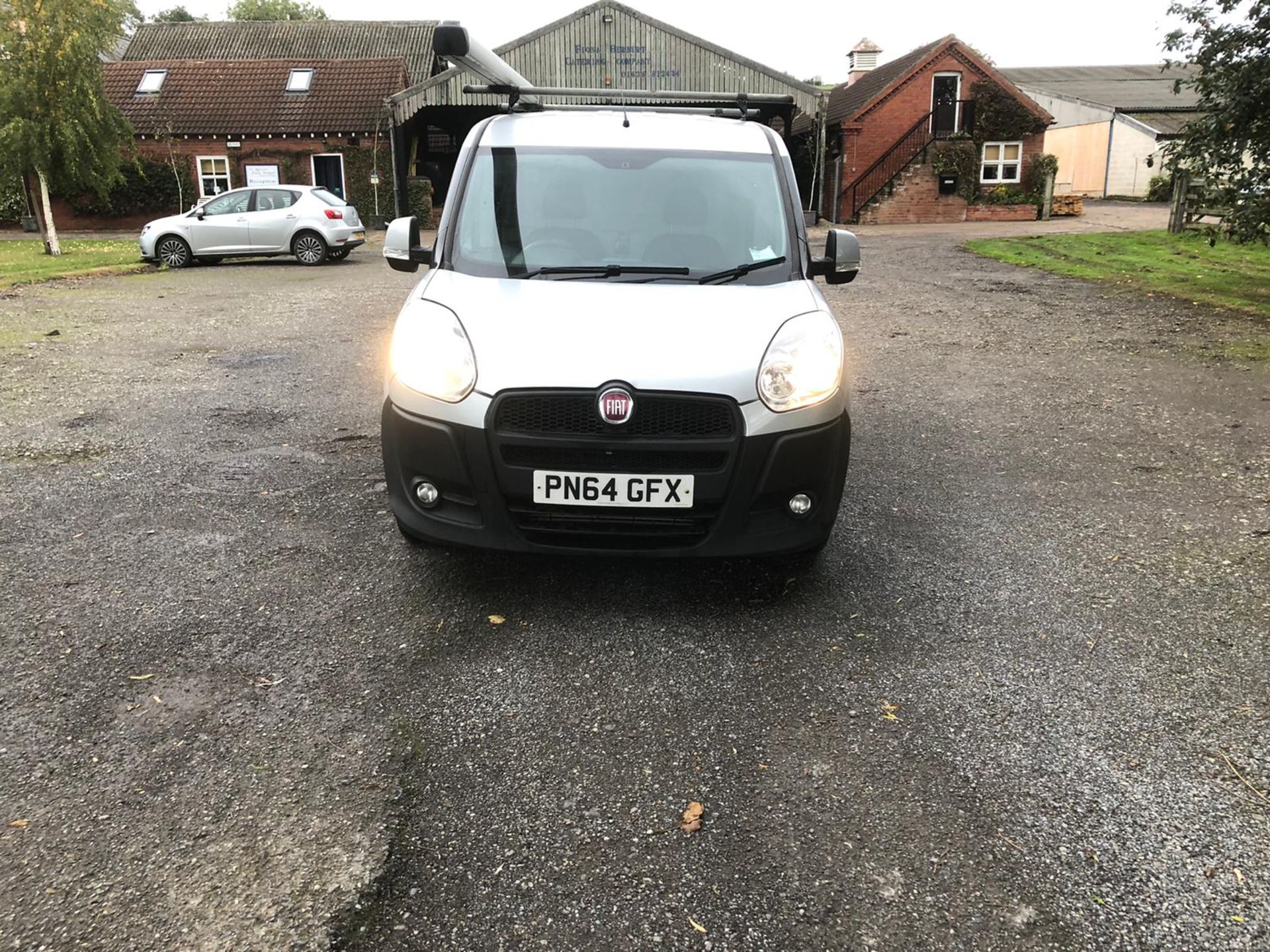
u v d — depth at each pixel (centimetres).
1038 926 219
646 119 505
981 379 823
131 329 1038
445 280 412
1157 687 324
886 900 227
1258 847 246
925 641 356
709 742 290
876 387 795
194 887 225
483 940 212
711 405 345
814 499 366
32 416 654
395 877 231
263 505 488
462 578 405
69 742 280
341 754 279
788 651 347
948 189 3306
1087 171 4822
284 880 228
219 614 366
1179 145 1300
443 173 3541
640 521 354
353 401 717
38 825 245
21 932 210
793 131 3834
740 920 220
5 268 1661
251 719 296
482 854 240
